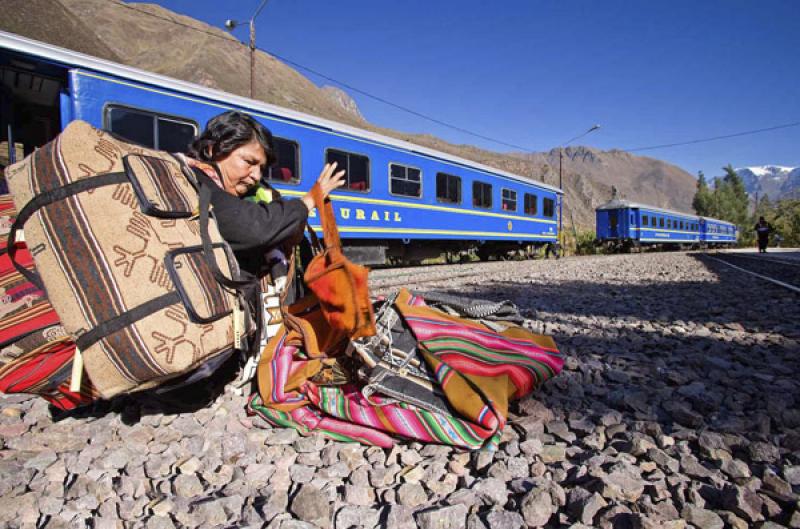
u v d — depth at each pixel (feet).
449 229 43.78
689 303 20.45
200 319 5.20
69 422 7.29
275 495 5.34
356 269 5.73
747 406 7.92
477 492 5.30
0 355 5.40
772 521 4.83
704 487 5.36
